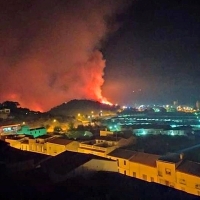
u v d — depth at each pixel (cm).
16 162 2556
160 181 4094
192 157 4712
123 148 5516
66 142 5912
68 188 1861
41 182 2064
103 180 2211
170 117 12975
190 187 3731
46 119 10056
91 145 5550
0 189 1766
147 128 8619
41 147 6159
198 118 12331
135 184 2094
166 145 6153
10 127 8412
